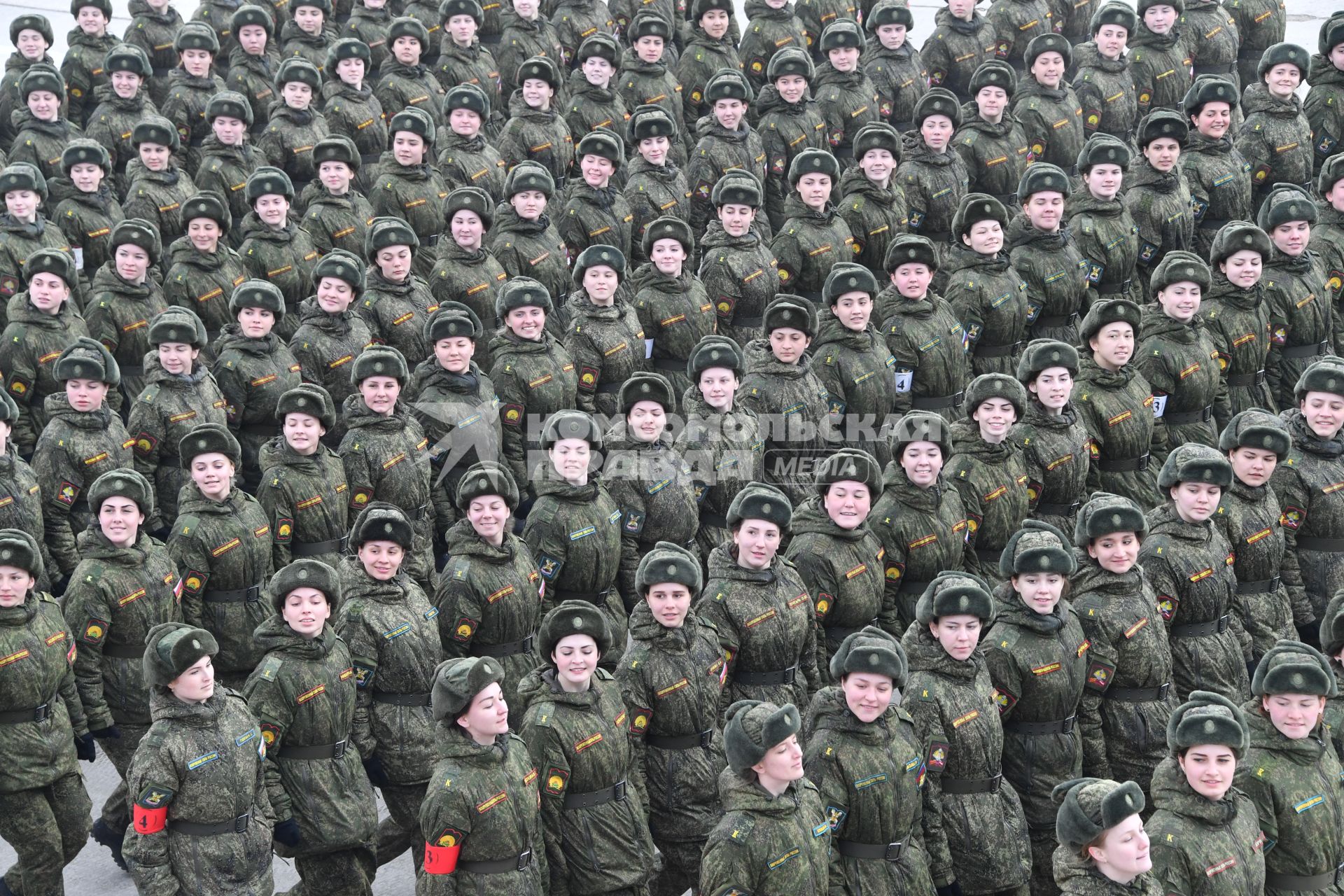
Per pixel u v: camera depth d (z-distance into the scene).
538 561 22.17
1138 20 42.25
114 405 27.34
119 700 20.78
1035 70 40.12
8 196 33.06
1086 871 15.16
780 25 43.84
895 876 17.27
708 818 18.97
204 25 42.06
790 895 15.61
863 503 21.28
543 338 27.98
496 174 38.50
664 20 42.16
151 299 30.80
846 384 27.78
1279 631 23.30
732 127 37.59
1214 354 28.59
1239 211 36.44
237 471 25.83
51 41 43.03
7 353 28.70
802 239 32.75
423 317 30.77
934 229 36.75
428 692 19.67
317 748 18.34
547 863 17.39
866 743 17.05
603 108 41.22
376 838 19.36
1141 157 34.97
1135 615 20.23
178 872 16.67
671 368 30.48
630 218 36.03
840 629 21.72
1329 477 24.22
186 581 21.80
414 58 42.56
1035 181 31.16
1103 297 33.34
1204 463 21.16
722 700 20.12
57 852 19.28
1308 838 17.39
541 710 17.41
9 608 18.66
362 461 24.45
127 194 38.62
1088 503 20.55
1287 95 38.12
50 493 24.95
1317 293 30.77
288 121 39.41
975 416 24.41
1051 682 19.30
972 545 24.34
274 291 27.77
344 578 19.69
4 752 18.67
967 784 18.31
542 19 45.50
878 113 41.47
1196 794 16.48
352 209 35.38
